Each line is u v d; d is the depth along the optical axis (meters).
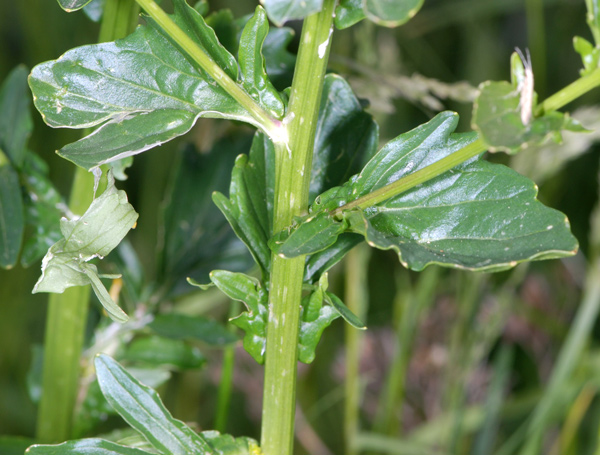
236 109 0.23
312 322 0.24
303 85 0.23
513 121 0.21
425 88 0.34
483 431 0.41
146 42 0.23
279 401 0.24
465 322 0.39
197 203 0.33
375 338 0.47
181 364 0.31
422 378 0.44
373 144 0.26
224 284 0.24
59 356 0.30
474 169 0.23
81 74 0.23
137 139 0.23
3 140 0.30
